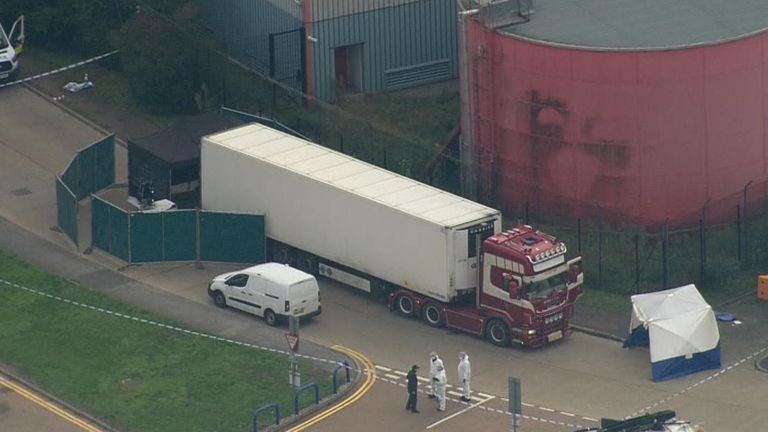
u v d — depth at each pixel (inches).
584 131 5984.3
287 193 5841.5
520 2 6141.7
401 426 4975.4
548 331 5378.9
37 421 5068.9
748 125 6008.9
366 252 5649.6
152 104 7027.6
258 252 5959.6
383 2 6958.7
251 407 5093.5
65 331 5556.1
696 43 5880.9
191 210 5959.6
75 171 6363.2
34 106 7066.9
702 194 6018.7
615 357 5334.6
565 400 5093.5
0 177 6594.5
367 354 5383.9
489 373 5265.8
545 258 5329.7
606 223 6048.2
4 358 5403.5
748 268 5856.3
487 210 5497.1
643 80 5885.8
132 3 7332.7
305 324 5580.7
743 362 5275.6
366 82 7027.6
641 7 6195.9
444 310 5492.1
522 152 6122.1
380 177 5757.9
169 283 5871.1
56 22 7391.7
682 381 5187.0
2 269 5949.8
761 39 5949.8
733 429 4901.6
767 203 6097.4
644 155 5954.7
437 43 7076.8
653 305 5300.2
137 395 5187.0
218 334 5516.7
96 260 6038.4
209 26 7367.1
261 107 6889.8
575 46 5905.5
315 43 6894.7
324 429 4972.9
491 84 6131.9
